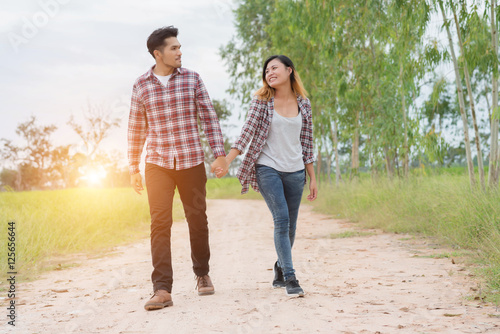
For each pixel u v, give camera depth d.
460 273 4.39
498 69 8.09
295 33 17.39
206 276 3.91
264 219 13.08
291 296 3.64
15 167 53.88
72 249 7.61
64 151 42.03
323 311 3.20
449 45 8.45
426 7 8.57
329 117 18.66
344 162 21.14
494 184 7.80
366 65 13.74
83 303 3.83
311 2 11.93
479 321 2.87
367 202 11.98
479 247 5.54
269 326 2.88
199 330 2.86
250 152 3.96
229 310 3.31
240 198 33.59
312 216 13.75
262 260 5.84
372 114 15.31
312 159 4.17
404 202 9.66
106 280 4.99
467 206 6.76
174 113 3.77
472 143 20.80
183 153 3.78
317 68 18.39
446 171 11.82
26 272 5.56
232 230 10.20
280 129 3.92
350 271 4.80
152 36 3.79
